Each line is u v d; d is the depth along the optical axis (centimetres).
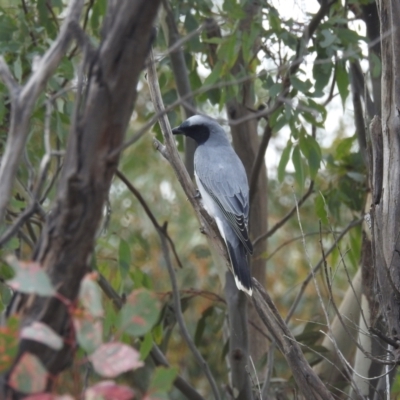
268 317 765
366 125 821
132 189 1092
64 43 448
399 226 740
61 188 421
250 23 1065
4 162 440
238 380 1055
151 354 1065
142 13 419
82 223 418
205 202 1128
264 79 1087
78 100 423
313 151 1093
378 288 748
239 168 1141
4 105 941
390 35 769
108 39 422
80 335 393
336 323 1166
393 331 712
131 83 423
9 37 1023
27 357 382
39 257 421
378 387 1010
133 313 421
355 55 1039
